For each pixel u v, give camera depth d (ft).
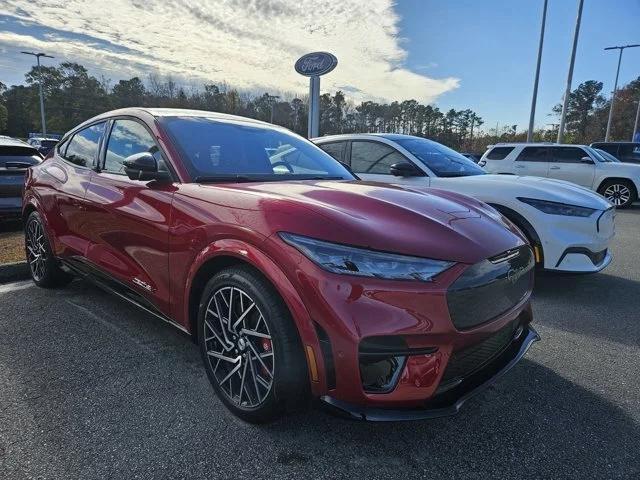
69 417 7.72
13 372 9.19
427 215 7.59
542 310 13.51
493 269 7.08
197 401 8.27
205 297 7.97
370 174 18.70
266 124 12.28
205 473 6.51
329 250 6.43
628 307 13.83
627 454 7.09
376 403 6.30
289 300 6.51
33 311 12.42
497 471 6.68
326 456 6.93
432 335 6.31
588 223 13.85
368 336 6.12
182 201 8.40
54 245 12.81
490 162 45.32
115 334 11.05
